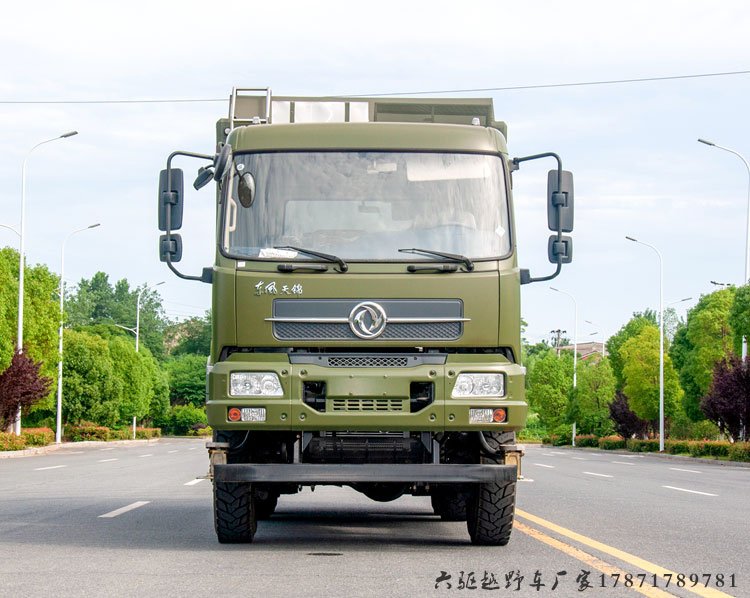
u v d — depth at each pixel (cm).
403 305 1030
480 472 1002
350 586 818
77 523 1329
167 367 15562
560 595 794
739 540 1189
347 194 1055
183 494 1878
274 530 1262
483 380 1026
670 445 6438
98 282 19300
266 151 1066
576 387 9594
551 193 1087
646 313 17000
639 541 1164
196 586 815
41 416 8512
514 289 1045
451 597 775
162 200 1071
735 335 5312
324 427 1010
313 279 1029
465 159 1074
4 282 5191
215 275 1045
